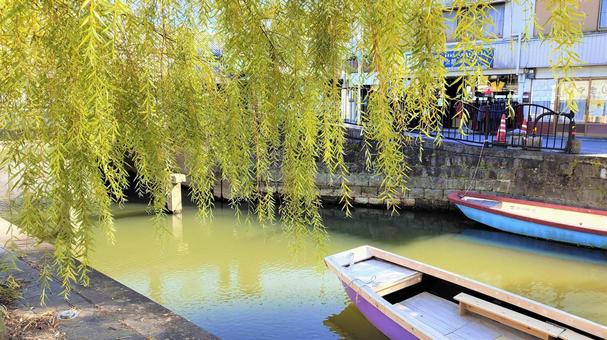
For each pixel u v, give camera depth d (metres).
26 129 0.93
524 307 4.48
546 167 9.25
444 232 9.40
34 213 0.95
